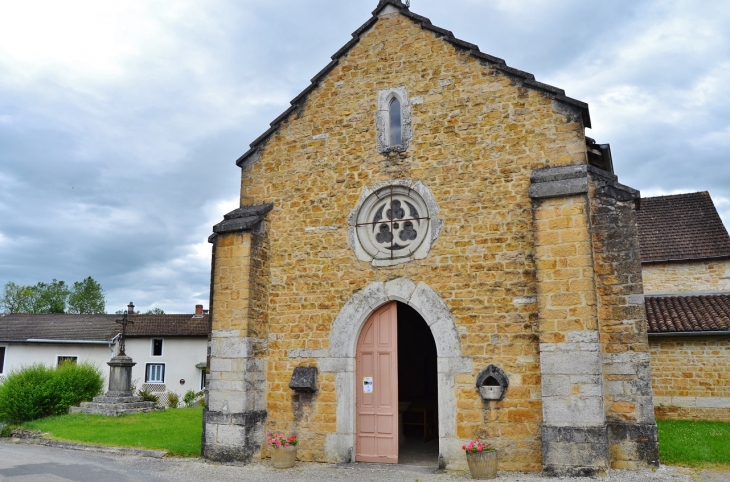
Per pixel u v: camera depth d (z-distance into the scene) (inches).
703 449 346.9
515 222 339.3
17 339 1056.8
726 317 518.9
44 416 617.3
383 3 399.9
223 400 368.8
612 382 309.0
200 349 1067.3
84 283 2069.4
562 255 310.5
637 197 320.2
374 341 371.2
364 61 399.5
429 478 312.2
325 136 401.7
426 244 358.0
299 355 380.2
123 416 600.4
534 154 342.3
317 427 366.9
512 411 319.6
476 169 354.3
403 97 383.2
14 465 358.6
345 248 381.4
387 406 363.3
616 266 319.0
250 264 381.1
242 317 374.6
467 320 338.6
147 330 1084.5
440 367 339.0
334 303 377.7
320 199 394.9
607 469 285.6
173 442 426.3
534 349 321.1
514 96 353.4
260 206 407.8
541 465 308.0
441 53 377.4
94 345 1053.2
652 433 297.9
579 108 335.9
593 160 386.0
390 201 377.1
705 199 722.8
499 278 336.2
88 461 374.3
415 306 353.4
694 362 516.4
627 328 311.1
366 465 349.7
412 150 374.0
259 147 421.4
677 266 632.4
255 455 365.7
